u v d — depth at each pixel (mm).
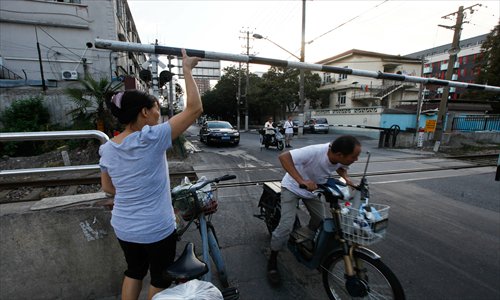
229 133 12797
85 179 5512
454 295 2447
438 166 8320
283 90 29812
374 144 15297
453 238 3543
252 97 31328
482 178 6836
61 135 2076
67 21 14234
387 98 29438
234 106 36688
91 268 2211
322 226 2297
